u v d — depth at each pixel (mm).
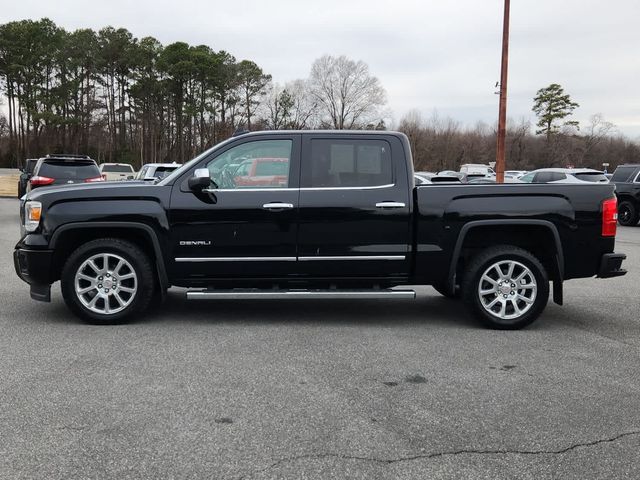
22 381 4207
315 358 4863
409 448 3252
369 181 5855
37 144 70625
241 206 5711
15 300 6926
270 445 3266
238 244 5746
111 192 5730
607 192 5871
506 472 3006
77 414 3643
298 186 5797
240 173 5840
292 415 3676
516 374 4531
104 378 4289
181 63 65375
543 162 81750
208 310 6637
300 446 3258
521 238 6102
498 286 5871
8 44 63625
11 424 3488
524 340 5527
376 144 5898
